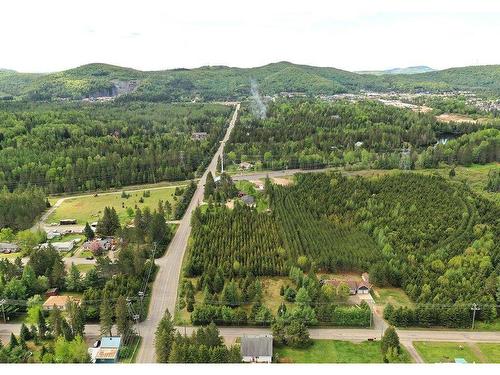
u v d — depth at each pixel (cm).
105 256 11119
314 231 11600
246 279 9244
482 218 12150
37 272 9781
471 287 8862
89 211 14888
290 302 8950
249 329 8125
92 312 8312
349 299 9075
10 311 8512
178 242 12119
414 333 8019
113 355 7019
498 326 8200
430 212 12581
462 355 7338
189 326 8206
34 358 6850
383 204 13188
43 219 14175
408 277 9462
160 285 9731
